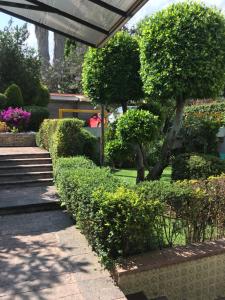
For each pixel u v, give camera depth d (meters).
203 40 6.18
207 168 6.62
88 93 8.15
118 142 7.56
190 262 3.80
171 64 6.18
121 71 7.75
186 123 12.24
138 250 3.83
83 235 4.98
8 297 3.35
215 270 3.97
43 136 10.30
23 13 5.18
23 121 12.48
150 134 6.54
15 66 14.80
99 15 4.47
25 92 14.82
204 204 4.32
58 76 24.69
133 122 6.52
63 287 3.53
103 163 8.99
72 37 5.54
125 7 3.98
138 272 3.54
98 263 4.05
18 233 5.12
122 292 3.43
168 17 6.29
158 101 7.17
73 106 17.84
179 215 4.18
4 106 13.35
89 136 9.46
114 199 3.70
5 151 9.52
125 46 7.74
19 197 6.82
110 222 3.66
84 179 4.87
